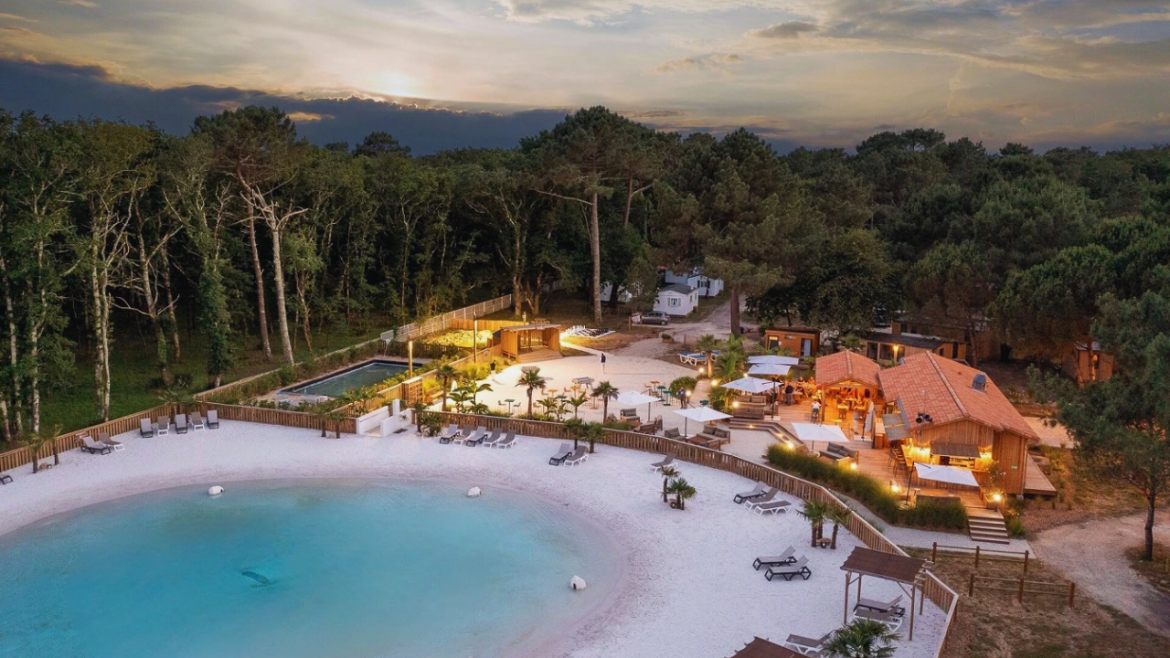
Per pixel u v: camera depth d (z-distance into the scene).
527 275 93.06
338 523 36.47
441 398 56.16
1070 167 120.06
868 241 71.12
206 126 61.50
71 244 49.75
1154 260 50.03
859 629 22.91
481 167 100.94
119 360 64.12
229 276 68.75
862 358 55.12
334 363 68.00
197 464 43.88
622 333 83.44
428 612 28.64
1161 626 27.38
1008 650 25.69
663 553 33.03
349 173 76.56
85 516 36.97
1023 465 38.16
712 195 77.69
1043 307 52.44
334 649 26.19
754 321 89.06
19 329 48.16
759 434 49.56
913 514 35.75
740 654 21.69
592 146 84.00
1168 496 33.16
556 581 30.94
